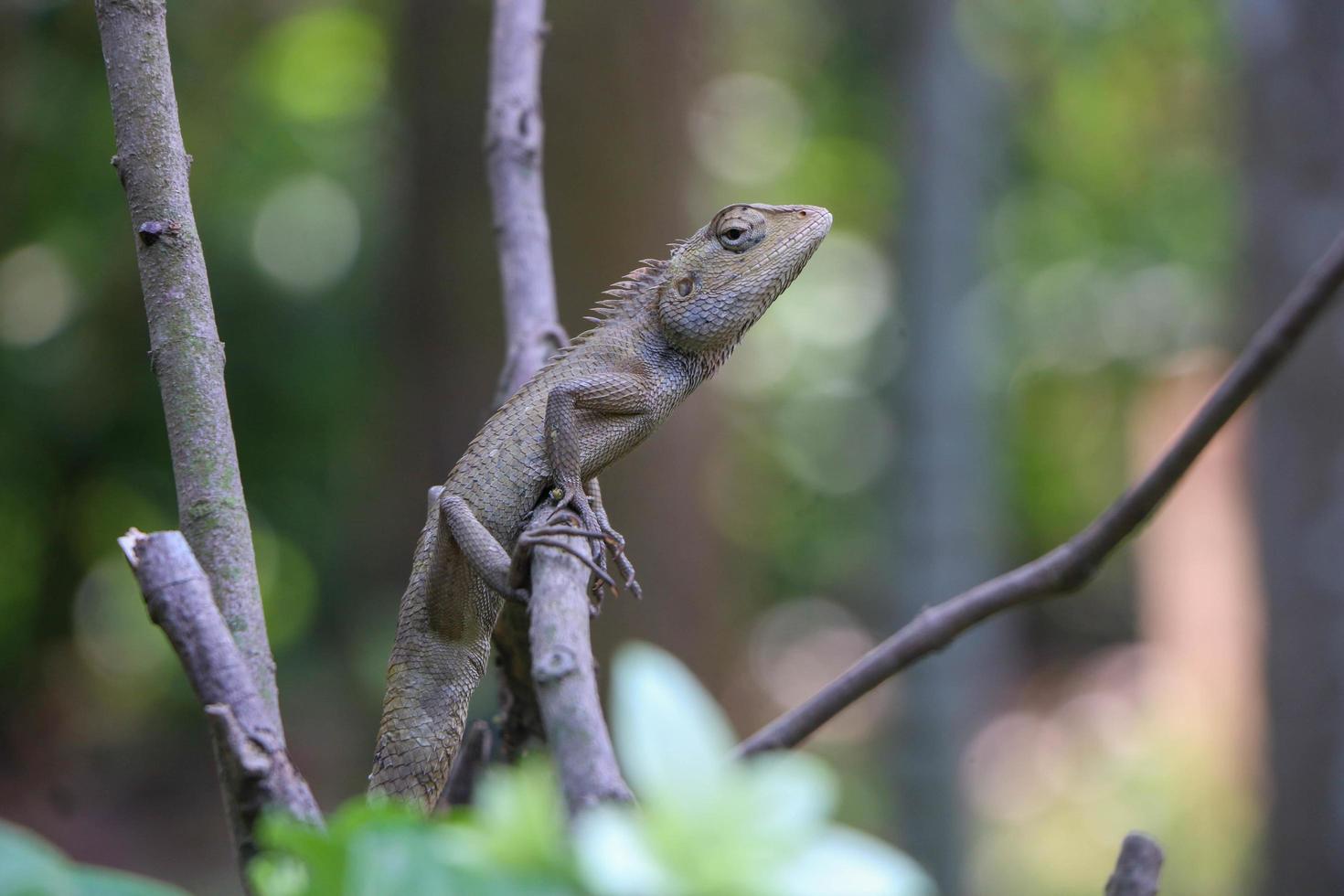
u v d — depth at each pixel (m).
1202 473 19.25
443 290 12.84
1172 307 26.50
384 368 13.90
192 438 3.66
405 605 5.12
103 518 23.81
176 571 2.99
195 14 20.53
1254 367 4.92
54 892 1.85
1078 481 29.94
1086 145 23.73
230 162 22.28
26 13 18.12
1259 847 11.30
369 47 23.06
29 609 24.17
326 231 23.45
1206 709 19.17
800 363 29.67
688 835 1.75
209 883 18.33
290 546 23.16
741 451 28.55
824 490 29.44
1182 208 24.41
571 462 4.90
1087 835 20.14
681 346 5.66
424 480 12.95
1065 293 26.94
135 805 21.86
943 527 15.79
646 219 12.53
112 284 21.47
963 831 15.73
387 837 1.87
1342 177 10.56
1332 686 10.54
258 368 22.34
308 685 21.73
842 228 27.56
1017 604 5.20
